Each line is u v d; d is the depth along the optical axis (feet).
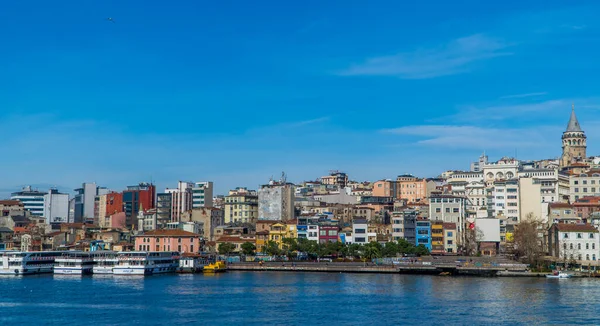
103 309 625.82
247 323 558.56
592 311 599.57
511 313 593.42
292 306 639.76
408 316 584.40
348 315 590.55
